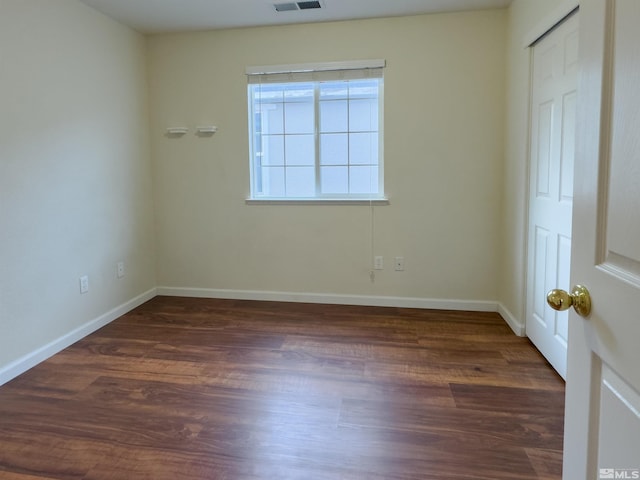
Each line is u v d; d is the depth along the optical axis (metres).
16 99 2.45
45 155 2.67
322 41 3.45
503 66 3.25
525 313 2.92
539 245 2.65
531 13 2.67
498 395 2.17
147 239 3.84
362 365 2.53
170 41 3.67
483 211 3.41
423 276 3.56
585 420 0.85
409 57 3.35
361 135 3.58
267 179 3.78
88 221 3.07
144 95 3.73
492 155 3.34
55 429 1.92
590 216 0.81
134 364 2.57
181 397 2.19
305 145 3.68
